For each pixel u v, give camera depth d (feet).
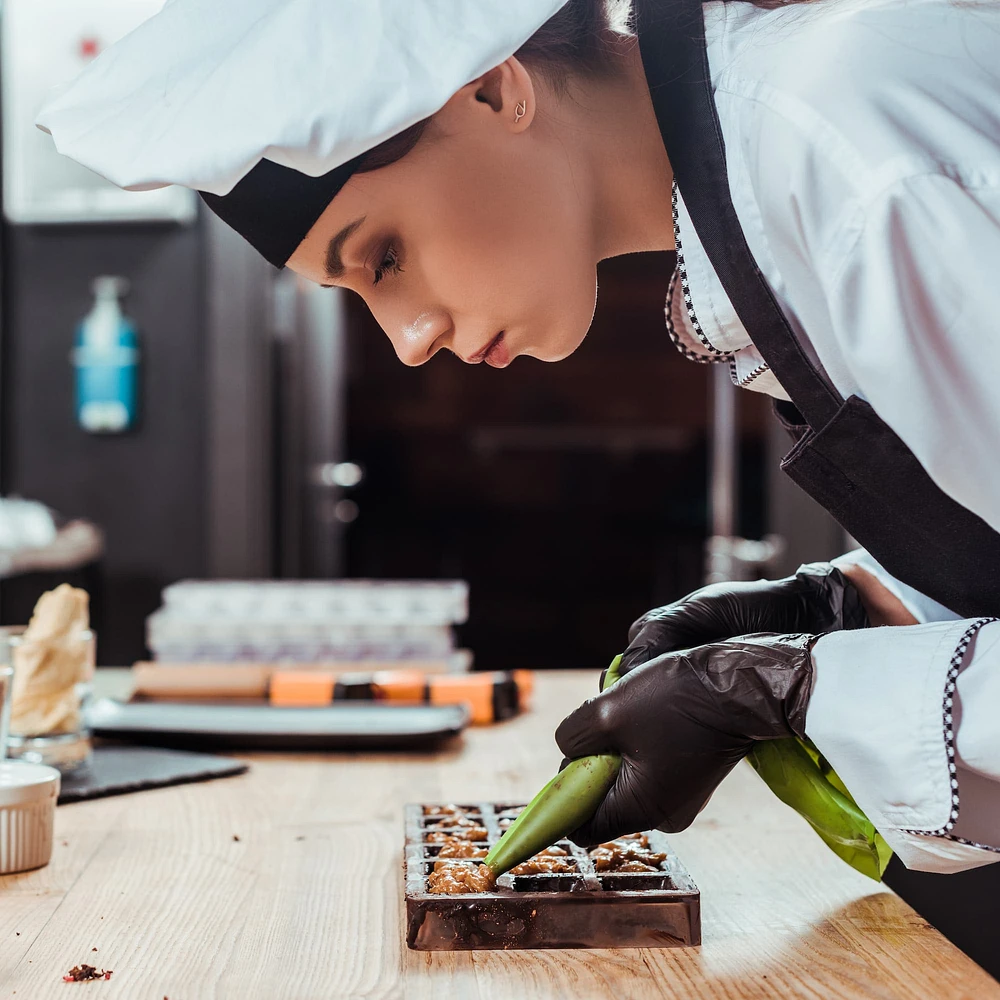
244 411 10.13
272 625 5.39
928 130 2.09
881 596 3.21
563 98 2.63
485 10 2.11
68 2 9.78
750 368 2.77
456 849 2.79
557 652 18.29
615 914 2.48
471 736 4.65
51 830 3.07
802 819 3.48
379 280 2.57
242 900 2.78
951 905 3.97
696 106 2.43
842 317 2.10
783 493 9.90
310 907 2.73
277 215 2.38
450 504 18.30
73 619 3.95
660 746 2.55
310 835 3.34
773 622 3.11
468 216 2.45
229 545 10.20
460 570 18.35
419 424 17.85
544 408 17.85
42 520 8.72
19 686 3.85
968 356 2.03
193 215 10.11
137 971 2.35
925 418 2.07
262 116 2.05
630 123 2.69
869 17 2.28
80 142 2.19
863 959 2.42
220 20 2.19
